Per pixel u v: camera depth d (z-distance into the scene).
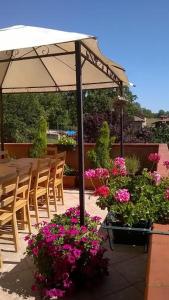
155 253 1.87
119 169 4.11
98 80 6.43
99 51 3.73
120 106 6.17
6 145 8.52
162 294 1.45
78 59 3.04
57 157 6.01
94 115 11.81
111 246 3.99
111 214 3.55
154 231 2.29
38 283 3.22
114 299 3.02
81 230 3.20
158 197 3.28
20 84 7.23
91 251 3.11
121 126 6.29
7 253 4.00
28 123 20.20
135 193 3.58
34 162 5.75
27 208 4.56
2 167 5.18
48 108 27.72
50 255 3.10
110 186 3.77
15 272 3.53
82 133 3.12
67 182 7.73
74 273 3.14
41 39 2.89
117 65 4.89
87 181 7.34
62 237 3.13
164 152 6.22
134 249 4.04
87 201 6.49
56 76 6.74
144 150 8.02
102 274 3.32
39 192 5.21
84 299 3.04
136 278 3.38
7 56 5.86
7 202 3.92
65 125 28.20
